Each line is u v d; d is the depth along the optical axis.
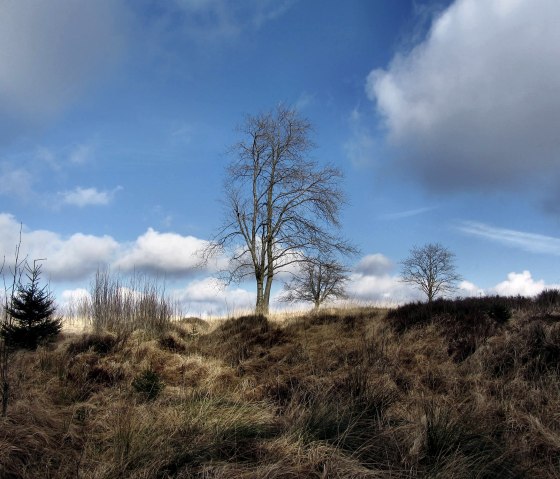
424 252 27.97
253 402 6.15
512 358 7.32
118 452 4.23
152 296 12.61
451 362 7.87
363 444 4.52
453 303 11.36
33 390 6.28
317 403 5.38
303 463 4.07
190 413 5.22
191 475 3.85
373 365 7.87
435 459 4.27
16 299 9.65
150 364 8.48
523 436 4.88
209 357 9.49
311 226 20.23
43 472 3.94
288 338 10.58
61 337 10.64
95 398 6.41
